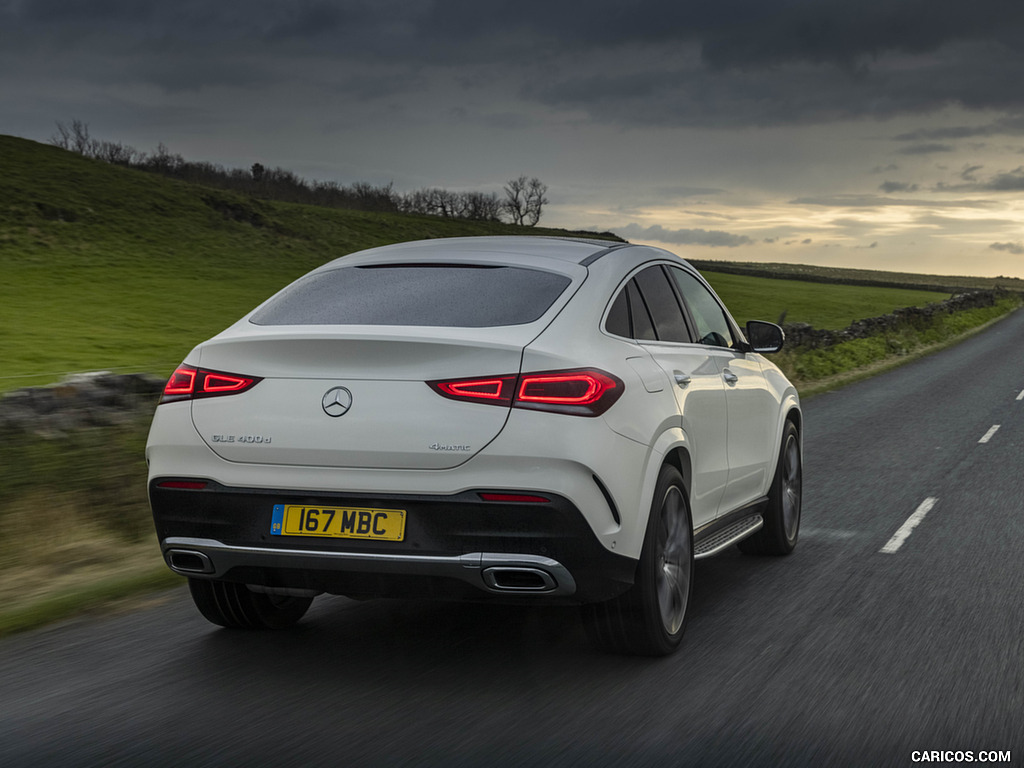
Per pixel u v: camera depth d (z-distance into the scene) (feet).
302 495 13.37
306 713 12.51
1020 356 103.91
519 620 17.04
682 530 15.57
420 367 13.09
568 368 13.17
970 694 13.30
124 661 14.70
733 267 386.93
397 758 11.07
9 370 64.90
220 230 239.71
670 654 15.07
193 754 11.19
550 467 12.76
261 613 16.05
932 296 295.89
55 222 210.59
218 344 14.12
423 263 15.79
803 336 88.63
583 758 11.09
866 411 54.44
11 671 14.23
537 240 17.15
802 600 18.33
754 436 19.85
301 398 13.43
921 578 19.97
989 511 27.17
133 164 397.39
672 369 15.92
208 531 13.92
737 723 12.20
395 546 13.07
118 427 28.66
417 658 14.89
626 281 16.02
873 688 13.52
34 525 22.11
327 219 287.28
